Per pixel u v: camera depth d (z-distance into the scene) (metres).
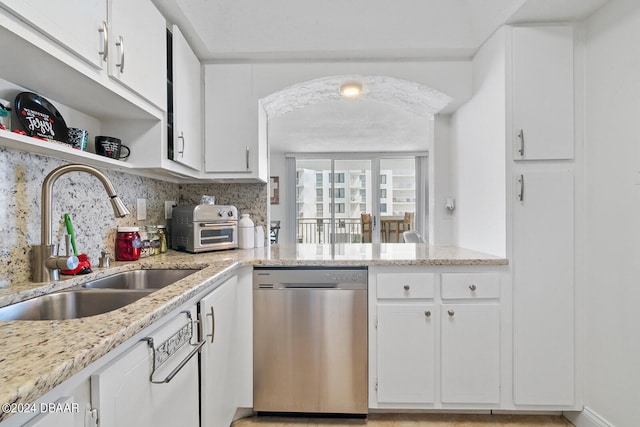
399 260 1.62
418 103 2.20
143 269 1.49
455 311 1.62
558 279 1.59
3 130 0.83
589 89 1.56
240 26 1.80
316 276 1.66
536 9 1.48
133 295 1.10
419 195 5.69
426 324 1.62
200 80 1.91
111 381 0.67
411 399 1.63
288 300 1.67
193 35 1.69
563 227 1.59
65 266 1.10
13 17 0.74
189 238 1.88
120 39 1.13
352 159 5.76
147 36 1.32
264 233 2.25
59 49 0.88
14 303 0.95
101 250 1.48
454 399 1.62
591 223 1.55
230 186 2.27
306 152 5.73
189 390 1.09
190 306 1.12
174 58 1.56
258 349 1.67
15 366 0.50
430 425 1.65
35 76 0.99
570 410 1.62
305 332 1.67
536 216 1.60
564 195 1.59
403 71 1.91
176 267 1.50
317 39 1.81
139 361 0.78
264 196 2.26
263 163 2.12
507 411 1.71
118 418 0.69
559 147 1.58
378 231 5.73
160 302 0.86
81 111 1.36
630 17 1.34
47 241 1.10
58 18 0.86
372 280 1.64
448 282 1.62
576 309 1.59
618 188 1.41
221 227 1.99
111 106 1.29
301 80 1.93
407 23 1.76
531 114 1.59
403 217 5.73
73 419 0.57
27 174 1.10
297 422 1.68
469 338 1.62
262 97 1.95
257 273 1.67
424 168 5.68
